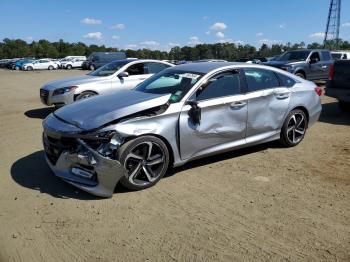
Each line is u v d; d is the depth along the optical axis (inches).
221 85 218.8
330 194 185.9
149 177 191.8
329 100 479.8
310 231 150.9
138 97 204.7
